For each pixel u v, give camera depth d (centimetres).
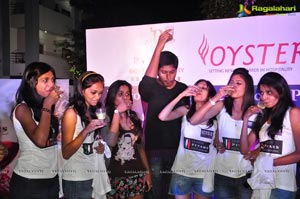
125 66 338
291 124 288
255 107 300
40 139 245
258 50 301
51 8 2061
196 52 318
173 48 324
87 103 296
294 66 292
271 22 296
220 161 317
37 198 258
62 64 2022
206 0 498
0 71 1541
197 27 316
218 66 313
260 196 301
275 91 291
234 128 309
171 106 329
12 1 1812
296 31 290
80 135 271
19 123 253
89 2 1355
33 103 256
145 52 332
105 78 344
